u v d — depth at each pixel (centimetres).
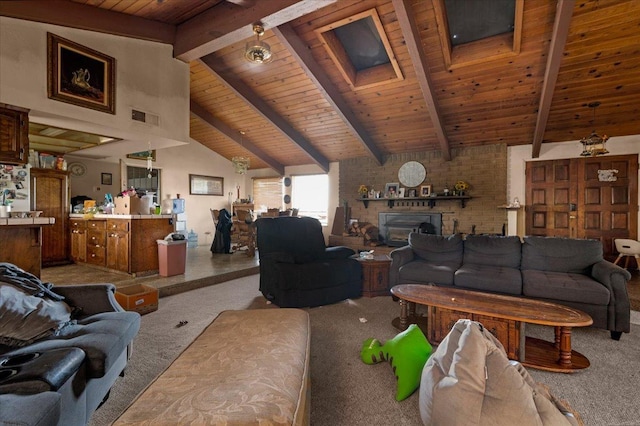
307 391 143
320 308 324
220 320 186
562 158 521
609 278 261
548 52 360
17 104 265
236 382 120
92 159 595
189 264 501
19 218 263
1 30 257
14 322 146
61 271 434
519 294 290
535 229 539
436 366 149
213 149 820
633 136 476
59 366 118
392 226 665
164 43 371
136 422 99
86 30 308
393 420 156
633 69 369
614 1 299
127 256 402
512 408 123
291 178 845
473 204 583
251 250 586
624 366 209
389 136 604
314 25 374
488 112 484
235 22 316
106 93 324
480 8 344
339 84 474
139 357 213
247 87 510
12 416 91
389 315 303
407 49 388
